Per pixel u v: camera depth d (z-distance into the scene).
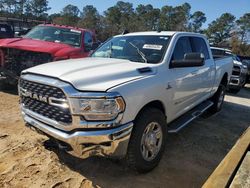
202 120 6.94
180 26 68.12
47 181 3.61
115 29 42.53
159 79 4.09
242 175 2.64
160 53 4.58
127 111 3.46
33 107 3.85
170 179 3.94
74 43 8.12
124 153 3.55
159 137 4.10
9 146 4.43
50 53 6.91
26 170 3.80
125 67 4.02
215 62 6.52
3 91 7.77
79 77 3.49
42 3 69.94
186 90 4.94
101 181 3.74
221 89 7.36
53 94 3.48
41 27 8.91
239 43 68.38
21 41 7.63
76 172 3.88
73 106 3.30
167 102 4.33
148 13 72.94
